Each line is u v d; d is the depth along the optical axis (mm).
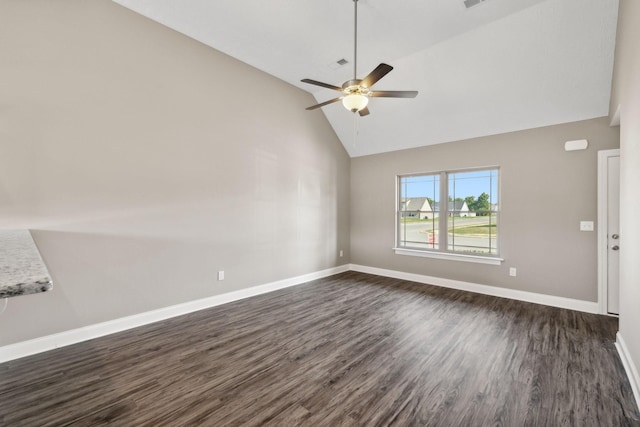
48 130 2396
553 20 2676
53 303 2436
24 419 1618
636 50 1801
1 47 2199
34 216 2342
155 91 3012
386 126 4617
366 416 1651
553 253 3529
